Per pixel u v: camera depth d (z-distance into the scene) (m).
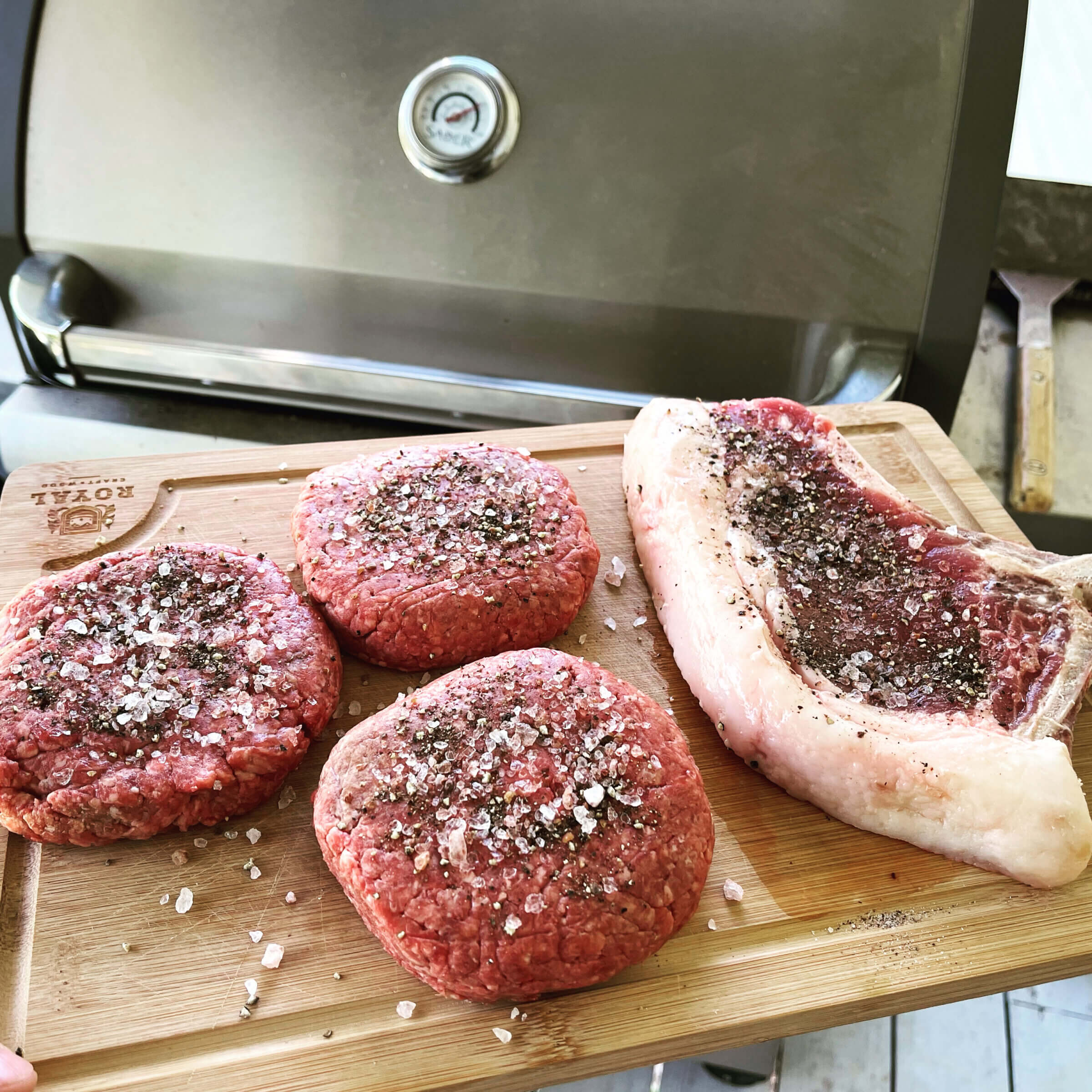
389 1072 0.32
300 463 0.49
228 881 0.36
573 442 0.51
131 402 0.55
